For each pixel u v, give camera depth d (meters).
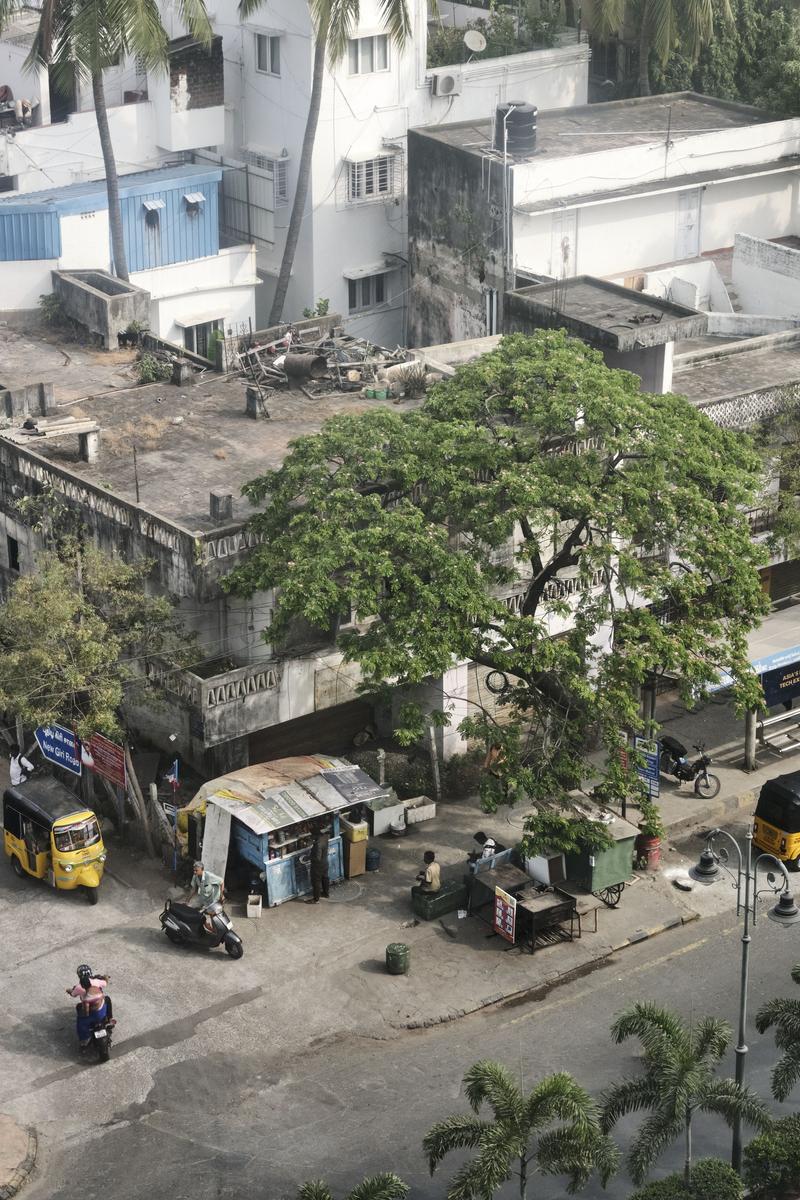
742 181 64.69
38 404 48.53
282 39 65.38
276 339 53.19
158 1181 31.58
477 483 40.66
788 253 59.44
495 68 69.56
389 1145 32.53
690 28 68.81
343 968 37.84
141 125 66.94
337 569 39.97
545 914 38.47
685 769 45.69
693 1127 33.44
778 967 38.41
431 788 44.78
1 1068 34.47
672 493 39.69
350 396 50.34
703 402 47.78
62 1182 31.56
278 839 39.81
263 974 37.56
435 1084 34.28
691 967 38.44
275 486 40.75
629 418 39.72
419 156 64.69
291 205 67.50
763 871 42.09
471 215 62.41
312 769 41.41
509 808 44.44
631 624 39.44
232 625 42.28
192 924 38.03
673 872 42.12
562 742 39.81
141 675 41.53
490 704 48.03
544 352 43.31
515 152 61.22
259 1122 33.19
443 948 38.78
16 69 69.50
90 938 38.62
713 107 69.75
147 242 62.47
